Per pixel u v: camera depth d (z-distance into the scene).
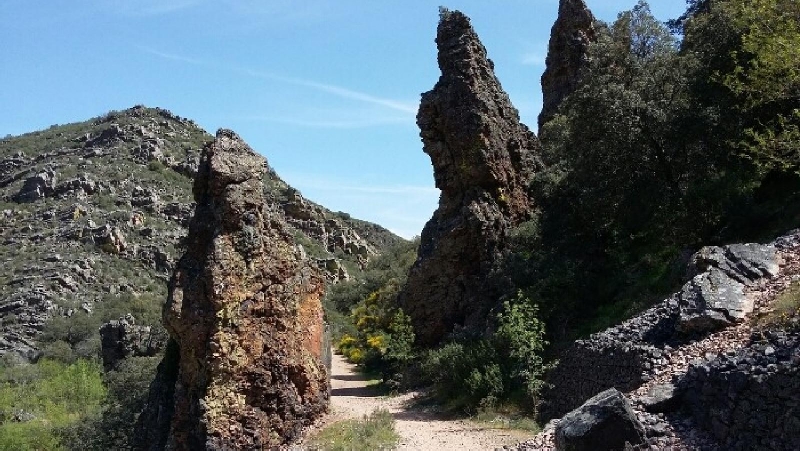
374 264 96.19
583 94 26.09
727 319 13.16
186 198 84.31
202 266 20.64
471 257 33.28
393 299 49.03
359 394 32.56
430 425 21.33
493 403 21.88
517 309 21.78
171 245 72.44
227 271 20.20
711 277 14.62
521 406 21.41
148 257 69.50
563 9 46.69
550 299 25.30
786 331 10.63
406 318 33.59
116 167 86.62
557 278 25.64
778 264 14.58
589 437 10.26
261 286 20.75
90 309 58.06
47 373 47.97
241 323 20.00
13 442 31.81
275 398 20.28
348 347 54.62
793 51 15.73
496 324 26.72
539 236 30.98
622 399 10.49
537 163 37.38
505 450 13.06
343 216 134.50
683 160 24.69
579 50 45.25
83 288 61.22
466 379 23.67
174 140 101.31
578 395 17.19
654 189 24.31
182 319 19.94
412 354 32.69
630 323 16.19
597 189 26.12
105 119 108.81
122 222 73.06
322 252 91.12
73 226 70.81
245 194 21.50
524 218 34.91
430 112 36.03
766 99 18.75
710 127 23.23
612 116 24.66
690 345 13.35
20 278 60.84
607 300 25.12
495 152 34.34
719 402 10.08
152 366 34.69
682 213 22.61
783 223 18.89
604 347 16.03
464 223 33.16
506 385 22.78
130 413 27.88
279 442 19.83
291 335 21.28
